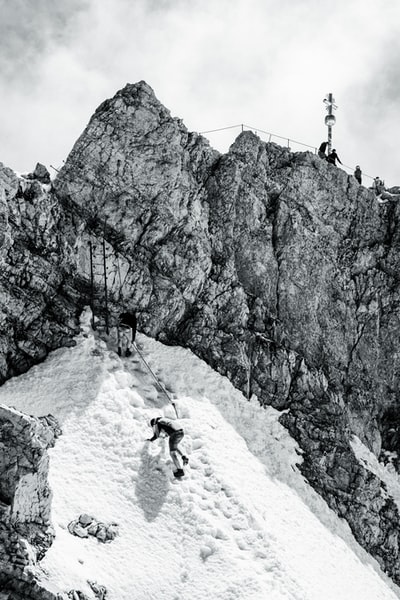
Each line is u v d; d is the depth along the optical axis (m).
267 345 28.17
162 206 28.70
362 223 32.78
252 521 21.16
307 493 25.08
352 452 27.23
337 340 30.83
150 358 25.83
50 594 17.31
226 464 23.14
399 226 33.12
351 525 25.89
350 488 26.48
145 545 19.83
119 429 22.45
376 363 31.39
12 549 17.58
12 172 25.75
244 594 18.97
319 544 23.34
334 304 31.20
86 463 21.44
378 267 32.53
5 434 18.31
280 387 27.70
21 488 18.06
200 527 20.45
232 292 28.64
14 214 25.53
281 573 19.98
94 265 26.84
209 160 30.94
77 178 28.23
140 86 29.88
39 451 18.39
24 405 22.66
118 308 26.62
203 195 30.23
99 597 18.14
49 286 25.52
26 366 24.08
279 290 30.34
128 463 21.70
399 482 28.97
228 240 30.00
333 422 27.92
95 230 27.70
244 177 31.06
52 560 18.16
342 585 22.44
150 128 29.47
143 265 27.59
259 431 25.81
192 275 28.09
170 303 27.25
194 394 25.38
